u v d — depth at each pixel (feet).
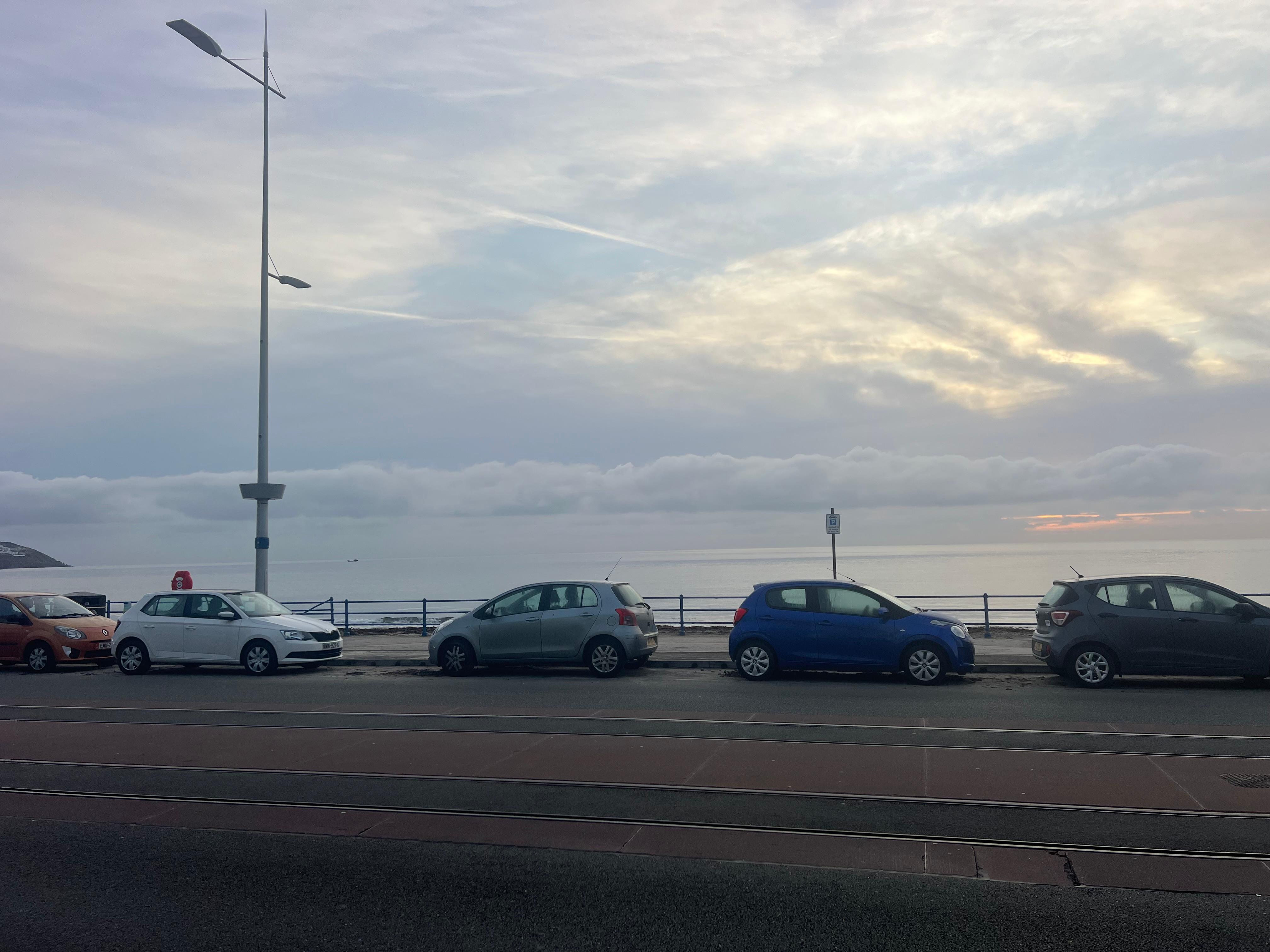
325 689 49.67
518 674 55.31
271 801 25.76
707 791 25.88
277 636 57.72
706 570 644.69
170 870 20.12
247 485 71.77
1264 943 15.58
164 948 16.03
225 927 16.88
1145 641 45.09
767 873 19.30
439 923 16.90
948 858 20.10
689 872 19.44
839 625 48.75
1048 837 21.43
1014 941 15.75
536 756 30.83
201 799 26.13
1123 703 40.50
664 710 40.29
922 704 40.91
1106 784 25.99
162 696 48.21
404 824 23.30
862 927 16.40
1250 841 20.97
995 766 28.27
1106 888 18.16
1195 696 42.55
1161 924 16.42
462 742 33.45
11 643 61.98
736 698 43.52
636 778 27.55
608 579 55.98
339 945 16.06
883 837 21.61
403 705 43.24
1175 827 22.00
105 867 20.35
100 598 76.64
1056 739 32.27
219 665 59.57
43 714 42.39
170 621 59.21
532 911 17.40
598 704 42.42
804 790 25.85
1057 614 46.93
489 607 55.98
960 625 48.49
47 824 23.84
